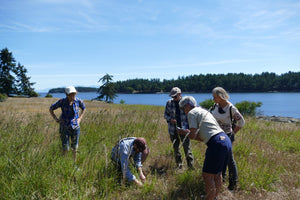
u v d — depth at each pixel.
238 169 4.30
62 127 4.51
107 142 5.44
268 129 9.59
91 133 6.04
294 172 4.58
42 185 3.21
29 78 67.19
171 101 4.69
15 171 3.48
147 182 3.70
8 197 2.97
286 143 6.94
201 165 4.54
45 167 3.53
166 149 5.50
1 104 27.06
